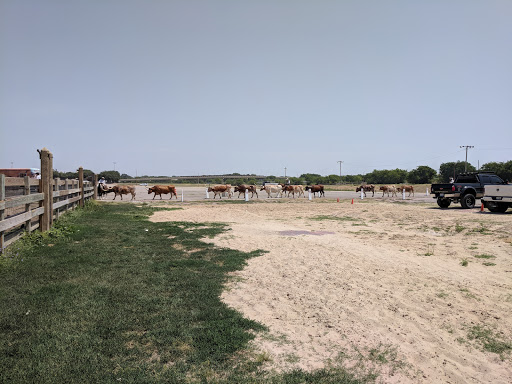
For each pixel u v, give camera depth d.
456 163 107.88
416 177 106.31
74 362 3.59
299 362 3.89
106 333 4.27
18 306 4.88
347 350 4.21
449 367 3.90
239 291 6.20
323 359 3.99
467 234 12.13
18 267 6.72
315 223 16.00
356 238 11.76
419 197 39.84
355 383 3.52
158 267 7.41
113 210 20.33
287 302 5.74
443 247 10.11
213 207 24.86
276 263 8.16
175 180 173.12
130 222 14.59
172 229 12.59
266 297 5.94
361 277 7.13
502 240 10.77
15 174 30.11
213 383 3.39
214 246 9.92
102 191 34.41
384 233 12.84
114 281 6.30
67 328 4.31
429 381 3.63
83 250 8.63
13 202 7.50
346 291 6.29
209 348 4.05
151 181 168.88
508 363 3.98
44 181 10.20
